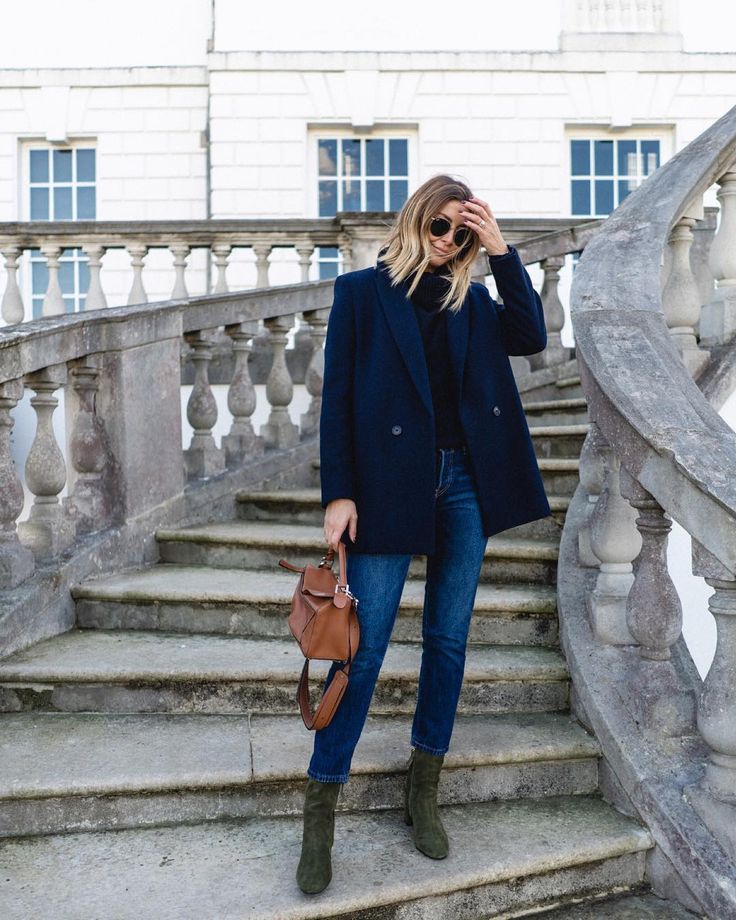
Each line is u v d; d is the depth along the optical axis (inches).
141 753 99.9
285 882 82.0
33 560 131.3
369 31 379.2
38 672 113.5
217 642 126.9
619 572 110.0
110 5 390.3
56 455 138.0
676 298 136.9
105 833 93.0
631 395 95.1
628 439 94.3
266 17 378.9
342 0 379.2
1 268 377.1
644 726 96.3
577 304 114.5
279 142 379.2
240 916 76.4
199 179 389.1
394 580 84.4
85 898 79.6
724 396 134.3
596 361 101.7
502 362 89.8
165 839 91.2
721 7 379.6
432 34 379.9
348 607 80.0
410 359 84.0
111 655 119.7
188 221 246.7
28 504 231.3
